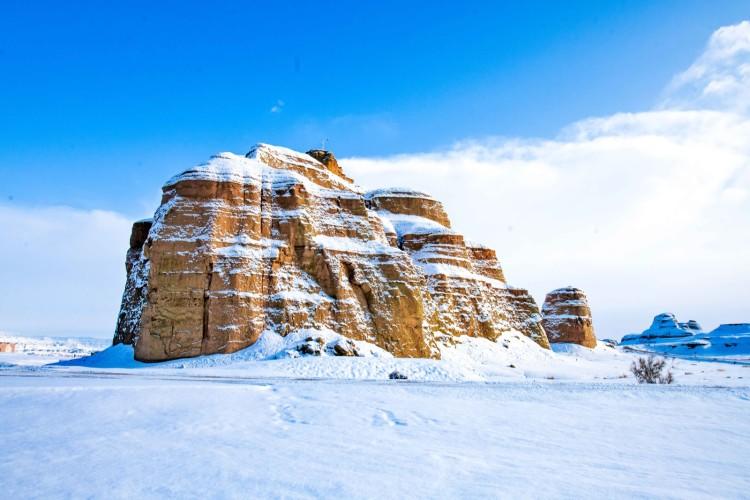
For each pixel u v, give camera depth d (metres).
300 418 15.55
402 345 61.56
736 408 18.55
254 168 66.25
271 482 8.82
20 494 8.09
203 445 11.68
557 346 118.62
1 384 21.05
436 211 99.12
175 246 56.22
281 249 60.25
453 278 85.44
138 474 9.23
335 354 50.94
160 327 53.28
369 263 64.81
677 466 10.75
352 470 9.70
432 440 12.74
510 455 11.34
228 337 53.47
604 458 11.30
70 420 14.22
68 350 187.00
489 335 85.75
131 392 18.30
